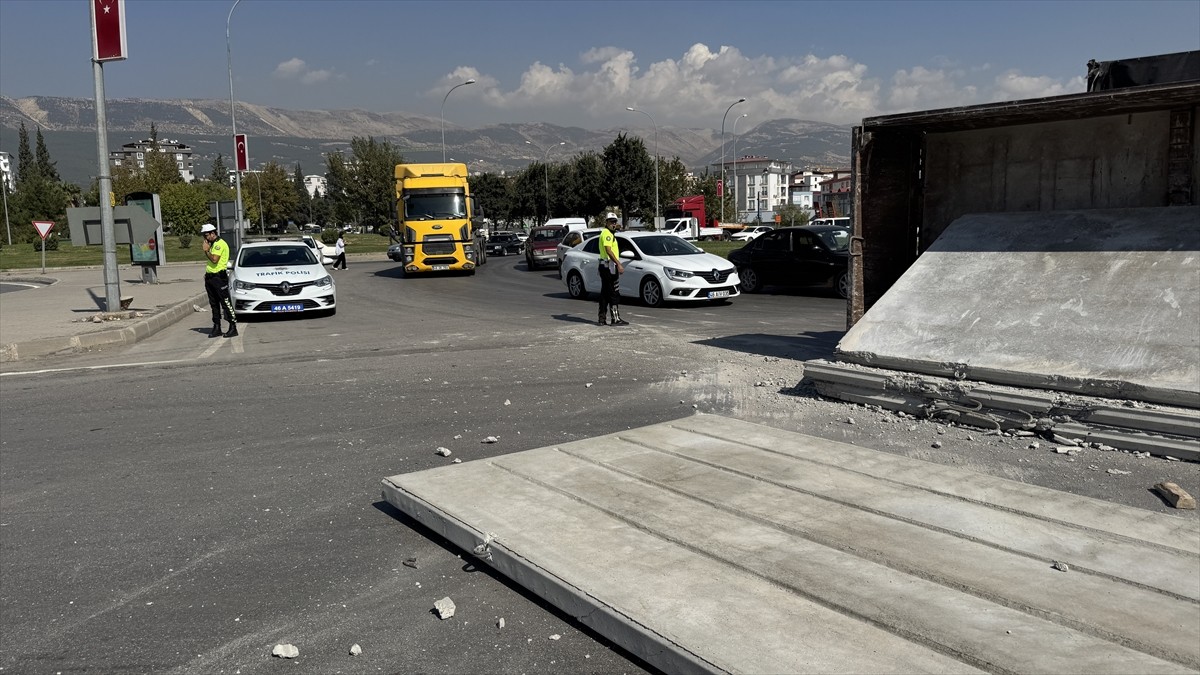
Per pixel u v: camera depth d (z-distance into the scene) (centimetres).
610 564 381
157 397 895
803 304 1695
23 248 7244
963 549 393
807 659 295
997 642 305
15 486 587
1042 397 604
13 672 332
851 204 887
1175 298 638
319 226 14550
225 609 383
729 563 381
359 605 383
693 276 1683
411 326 1494
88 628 369
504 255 5391
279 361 1128
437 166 2909
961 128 905
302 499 539
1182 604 334
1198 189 757
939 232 947
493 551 405
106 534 486
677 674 304
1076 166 839
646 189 7212
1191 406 550
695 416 680
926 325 740
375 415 774
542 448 592
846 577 363
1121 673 283
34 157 14475
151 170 8931
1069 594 344
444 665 327
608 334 1299
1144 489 493
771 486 492
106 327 1460
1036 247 778
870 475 510
